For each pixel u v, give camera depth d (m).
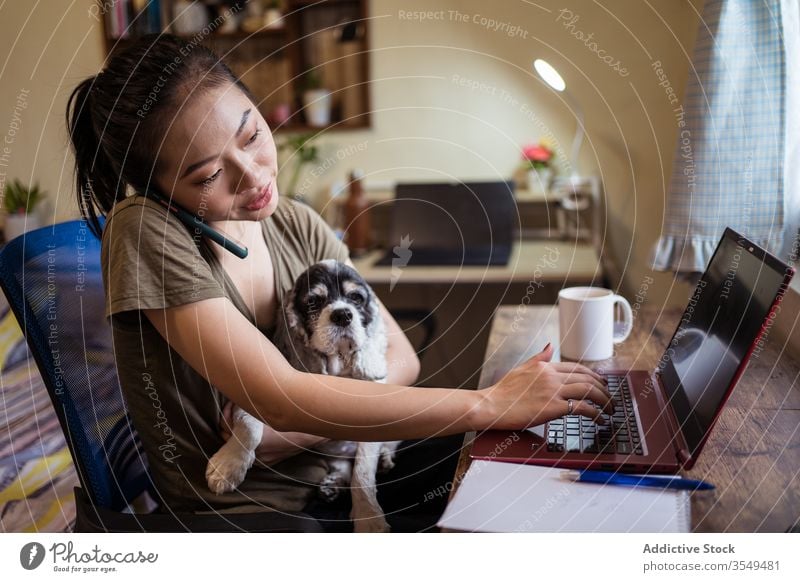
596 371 1.12
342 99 2.88
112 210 0.94
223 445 0.95
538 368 0.93
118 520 0.90
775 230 1.51
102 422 1.00
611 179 2.71
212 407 0.95
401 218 2.62
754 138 1.51
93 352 1.01
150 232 0.86
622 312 1.50
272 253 1.06
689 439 0.79
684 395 0.88
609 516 0.69
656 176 2.68
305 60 2.86
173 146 0.84
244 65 2.88
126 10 2.83
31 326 0.93
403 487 1.03
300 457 0.98
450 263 2.48
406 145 2.88
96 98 0.86
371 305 0.98
